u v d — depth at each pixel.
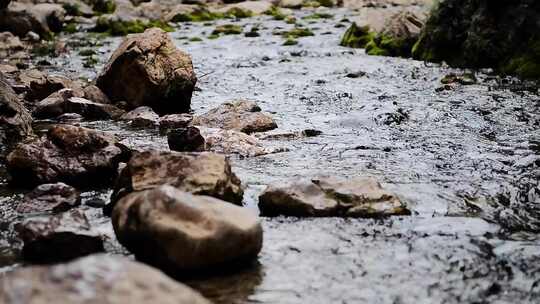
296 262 8.62
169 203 8.20
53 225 8.83
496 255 8.81
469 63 27.89
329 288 7.90
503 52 26.88
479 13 27.81
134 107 19.67
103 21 44.88
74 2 55.12
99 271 5.24
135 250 8.50
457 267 8.45
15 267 8.51
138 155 10.48
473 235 9.52
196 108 20.45
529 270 8.34
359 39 35.03
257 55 32.41
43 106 18.88
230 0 63.66
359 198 10.43
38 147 12.38
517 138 15.85
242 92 23.02
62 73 27.06
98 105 18.88
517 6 26.61
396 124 17.67
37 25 39.75
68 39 40.50
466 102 20.28
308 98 21.61
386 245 9.15
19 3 45.31
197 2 61.03
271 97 21.98
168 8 55.66
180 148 14.20
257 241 8.45
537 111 18.88
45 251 8.66
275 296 7.70
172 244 7.93
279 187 10.49
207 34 41.84
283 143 15.59
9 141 15.66
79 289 5.02
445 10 29.47
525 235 9.58
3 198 11.52
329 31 42.31
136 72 19.33
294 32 40.72
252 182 12.23
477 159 13.85
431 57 29.69
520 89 22.38
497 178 12.41
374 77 25.66
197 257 7.98
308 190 10.51
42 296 4.93
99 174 12.25
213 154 10.50
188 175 10.05
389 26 32.94
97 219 10.26
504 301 7.58
